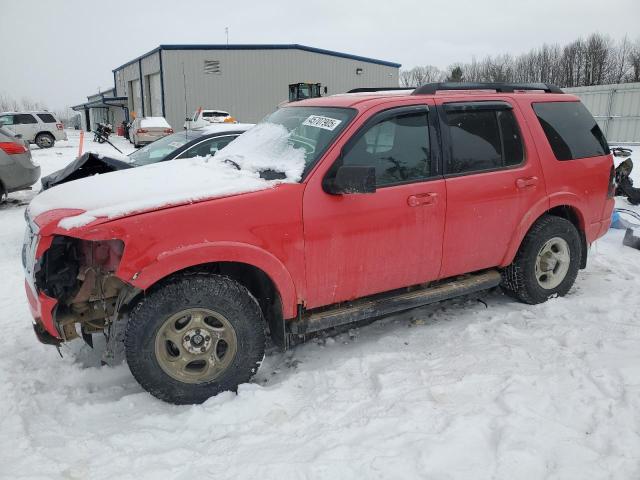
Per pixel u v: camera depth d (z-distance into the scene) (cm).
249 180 346
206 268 345
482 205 409
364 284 374
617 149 891
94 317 335
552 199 448
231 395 337
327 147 354
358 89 498
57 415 321
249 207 326
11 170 995
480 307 474
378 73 3900
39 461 276
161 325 316
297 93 2822
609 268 574
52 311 316
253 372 346
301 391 345
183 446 291
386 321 451
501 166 425
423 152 388
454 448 275
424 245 389
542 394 322
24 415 316
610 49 5566
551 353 378
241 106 3488
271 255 333
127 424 311
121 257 304
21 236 774
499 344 394
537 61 6069
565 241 471
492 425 295
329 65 3641
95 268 325
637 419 294
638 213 804
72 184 378
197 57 3356
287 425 306
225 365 336
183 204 315
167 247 308
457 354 382
